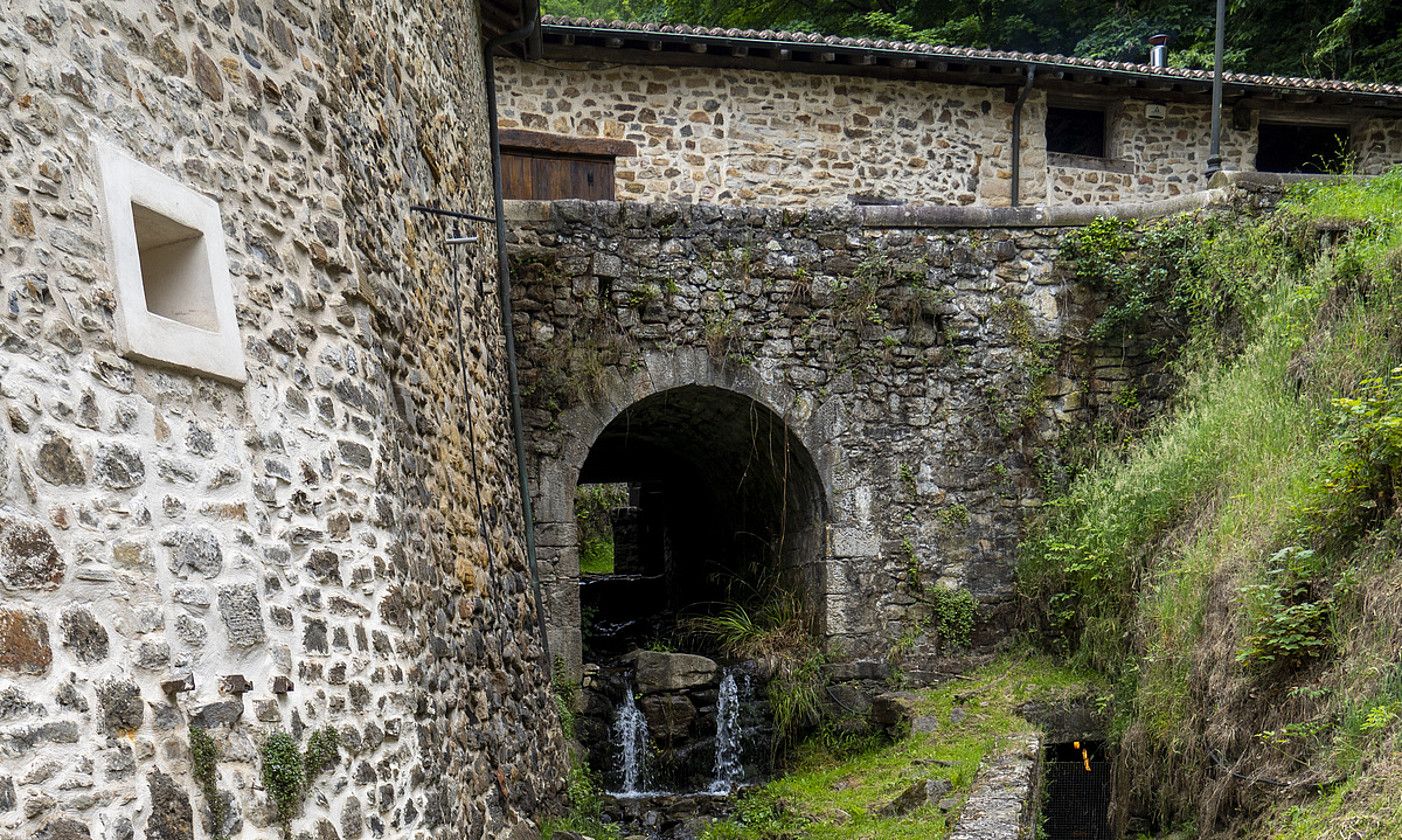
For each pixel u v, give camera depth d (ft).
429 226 17.74
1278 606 20.57
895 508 31.37
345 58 13.75
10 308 7.53
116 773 7.72
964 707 28.96
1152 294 31.63
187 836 8.30
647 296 29.73
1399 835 15.49
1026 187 37.17
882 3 59.67
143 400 8.75
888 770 26.66
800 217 31.01
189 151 9.87
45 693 7.23
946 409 31.68
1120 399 32.07
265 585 9.98
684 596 45.03
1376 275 25.40
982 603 31.55
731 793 28.17
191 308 9.77
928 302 31.37
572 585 28.71
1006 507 31.81
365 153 14.19
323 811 10.30
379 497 12.85
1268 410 25.66
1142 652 25.48
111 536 8.11
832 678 30.73
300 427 11.16
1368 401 20.85
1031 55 35.63
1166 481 27.43
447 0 20.84
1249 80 37.32
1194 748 21.62
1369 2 49.24
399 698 12.51
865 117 35.99
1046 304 32.12
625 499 65.82
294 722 10.05
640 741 29.53
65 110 8.36
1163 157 38.75
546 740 22.90
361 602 11.90
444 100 19.94
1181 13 55.47
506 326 26.37
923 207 31.78
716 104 34.94
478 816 15.64
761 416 31.45
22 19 8.03
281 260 11.30
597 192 34.22
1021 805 20.17
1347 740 17.90
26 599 7.22
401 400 14.61
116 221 8.64
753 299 30.60
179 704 8.53
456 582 16.79
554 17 32.65
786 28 58.49
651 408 33.42
